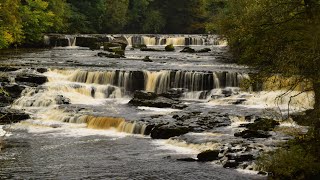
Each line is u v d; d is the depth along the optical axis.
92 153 22.06
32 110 31.55
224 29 21.47
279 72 18.12
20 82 37.09
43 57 52.38
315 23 16.92
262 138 22.92
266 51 18.66
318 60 16.56
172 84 38.31
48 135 25.75
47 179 18.27
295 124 25.52
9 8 59.59
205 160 20.53
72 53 58.75
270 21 18.64
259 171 18.55
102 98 37.06
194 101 35.31
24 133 26.14
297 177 17.28
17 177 18.50
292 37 18.03
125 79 38.50
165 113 29.69
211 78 37.47
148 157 21.22
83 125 28.22
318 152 17.95
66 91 36.56
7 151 22.41
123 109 31.34
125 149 22.75
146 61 49.72
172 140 23.86
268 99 32.69
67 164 20.31
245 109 30.69
